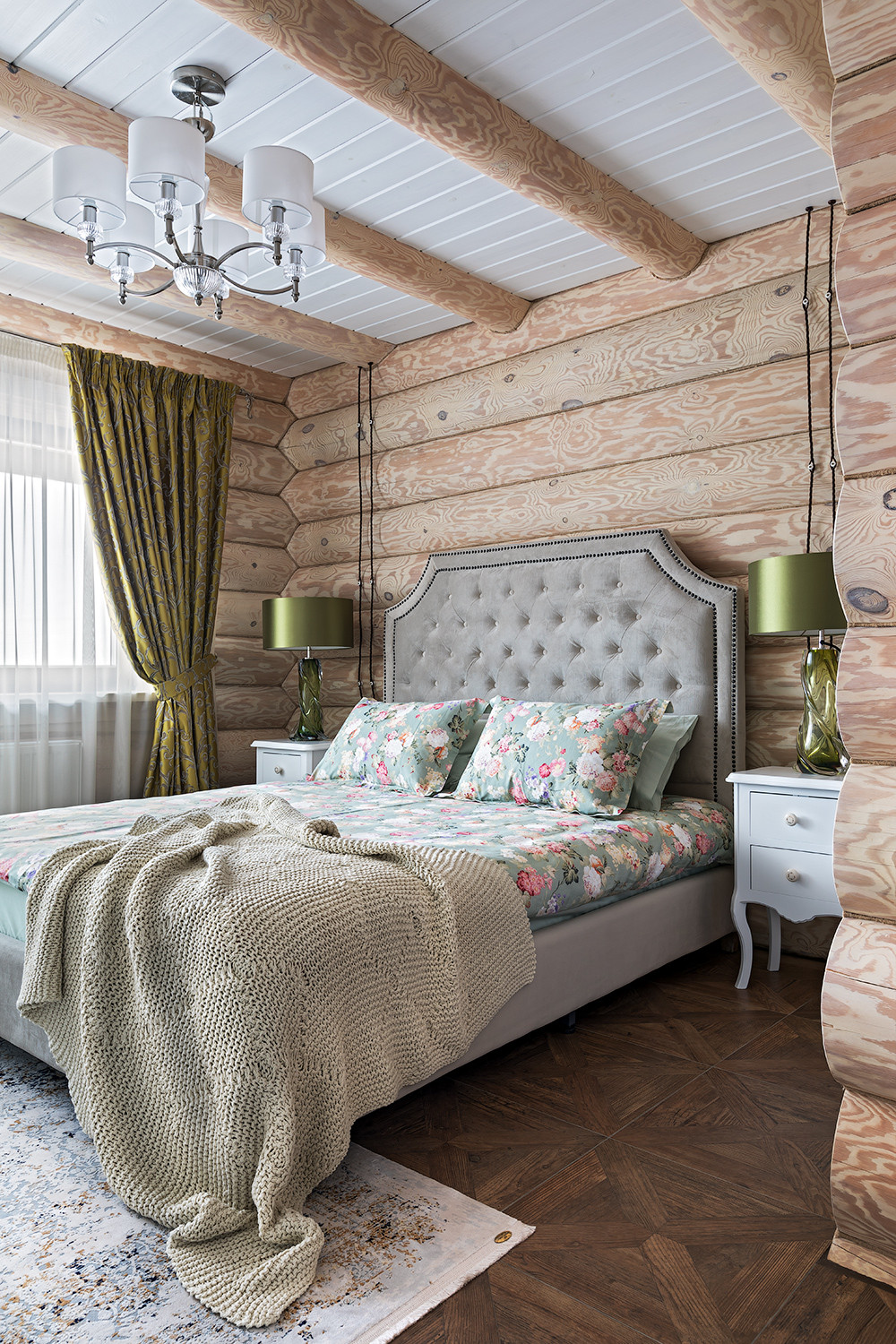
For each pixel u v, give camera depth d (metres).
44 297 4.21
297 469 5.54
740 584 3.63
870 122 1.56
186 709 4.81
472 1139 2.05
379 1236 1.67
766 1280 1.57
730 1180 1.88
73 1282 1.55
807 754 3.06
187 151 2.29
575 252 3.80
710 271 3.71
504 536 4.44
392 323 4.59
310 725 4.94
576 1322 1.46
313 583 5.44
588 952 2.63
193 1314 1.47
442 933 2.08
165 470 4.82
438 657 4.51
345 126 2.90
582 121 2.88
